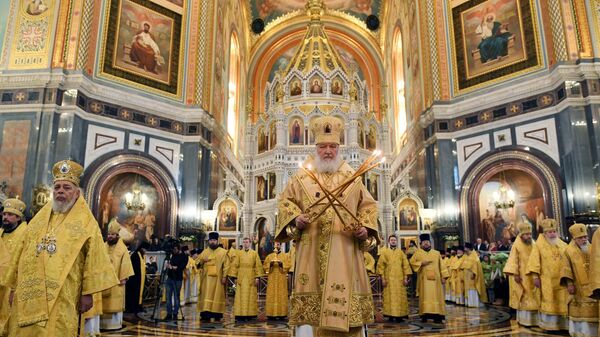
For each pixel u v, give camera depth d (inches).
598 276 228.5
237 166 1048.8
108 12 629.6
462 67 673.6
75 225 150.6
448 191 639.1
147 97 652.7
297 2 1342.3
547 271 305.1
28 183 526.3
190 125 682.2
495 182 614.5
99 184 583.2
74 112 557.9
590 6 551.5
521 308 330.6
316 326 133.0
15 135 540.4
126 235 479.5
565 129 536.1
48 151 535.2
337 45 1406.3
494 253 538.0
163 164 649.6
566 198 532.4
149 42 673.6
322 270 135.2
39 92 551.5
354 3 1328.7
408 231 684.7
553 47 561.9
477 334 303.6
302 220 134.6
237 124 1101.7
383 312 396.5
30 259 145.3
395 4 1069.1
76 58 575.8
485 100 629.6
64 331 140.1
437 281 382.6
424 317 382.6
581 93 529.3
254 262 407.8
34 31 580.1
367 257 434.0
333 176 148.3
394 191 1018.7
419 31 751.1
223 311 392.5
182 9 725.3
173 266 396.5
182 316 395.5
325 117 155.2
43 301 139.7
